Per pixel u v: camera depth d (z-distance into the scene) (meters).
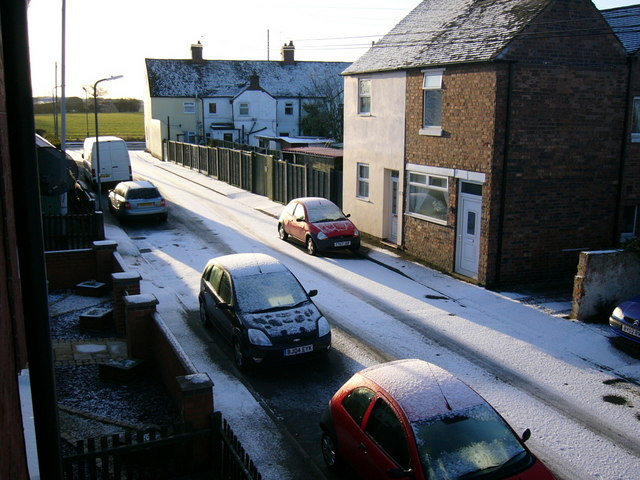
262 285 11.38
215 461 7.14
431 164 17.36
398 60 18.98
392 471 5.94
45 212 19.20
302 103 55.66
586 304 13.04
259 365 10.17
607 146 16.02
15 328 3.93
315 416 9.03
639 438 8.44
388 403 6.65
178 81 54.81
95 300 14.12
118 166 31.70
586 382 10.19
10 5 3.53
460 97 15.85
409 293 15.05
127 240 20.88
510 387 9.94
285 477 7.45
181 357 8.50
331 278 16.38
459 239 16.58
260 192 30.81
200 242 20.83
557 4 14.77
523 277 15.73
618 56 15.66
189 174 40.72
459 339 12.02
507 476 5.96
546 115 15.09
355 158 21.91
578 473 7.58
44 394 3.82
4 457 2.91
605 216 16.42
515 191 15.16
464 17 18.61
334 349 11.51
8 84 3.58
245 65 57.78
